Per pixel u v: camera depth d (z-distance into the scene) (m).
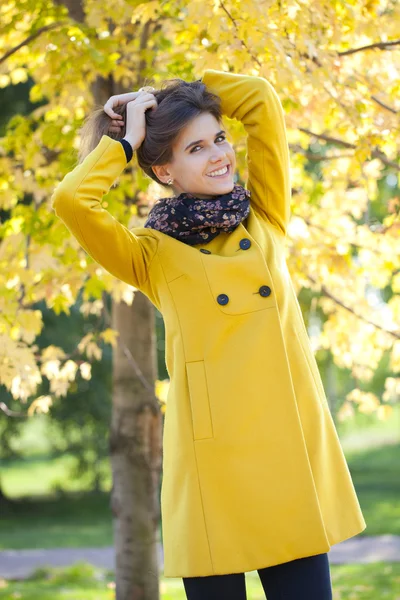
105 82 5.22
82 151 2.95
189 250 2.65
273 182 2.89
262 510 2.44
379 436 30.94
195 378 2.55
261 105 2.89
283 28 4.02
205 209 2.64
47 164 5.12
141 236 2.74
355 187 5.55
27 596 7.38
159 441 5.65
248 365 2.52
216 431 2.49
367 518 13.27
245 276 2.60
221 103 2.96
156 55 4.91
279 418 2.49
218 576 2.48
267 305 2.58
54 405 14.17
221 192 2.71
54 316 12.40
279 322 2.56
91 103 5.17
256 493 2.45
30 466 28.52
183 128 2.71
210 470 2.48
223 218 2.65
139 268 2.70
